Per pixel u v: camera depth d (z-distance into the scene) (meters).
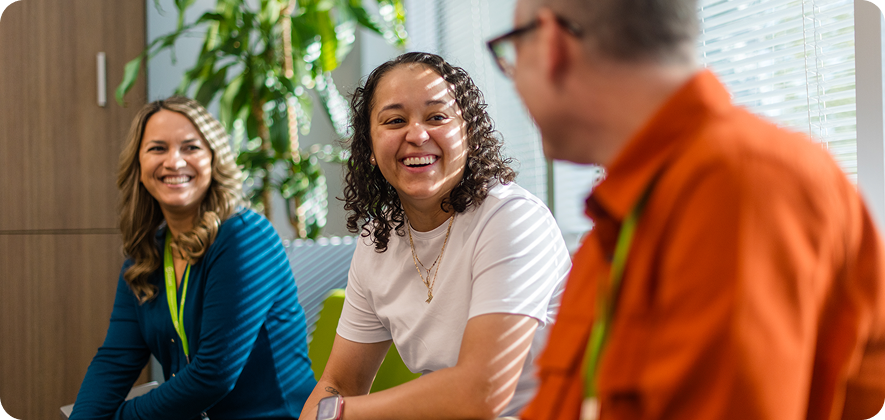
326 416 1.09
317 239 2.74
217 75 2.64
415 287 1.24
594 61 0.46
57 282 2.35
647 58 0.46
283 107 2.70
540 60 0.48
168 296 1.60
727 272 0.38
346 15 2.76
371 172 1.34
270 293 1.58
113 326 1.67
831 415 0.50
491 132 1.27
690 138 0.44
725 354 0.37
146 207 1.68
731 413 0.37
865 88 1.36
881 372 0.55
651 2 0.45
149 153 1.62
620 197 0.46
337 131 2.81
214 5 3.20
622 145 0.48
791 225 0.39
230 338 1.46
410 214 1.25
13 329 2.31
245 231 1.59
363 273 1.35
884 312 0.51
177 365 1.58
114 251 2.44
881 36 1.33
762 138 0.42
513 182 1.29
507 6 2.62
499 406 1.04
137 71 2.32
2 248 2.29
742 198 0.39
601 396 0.46
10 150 2.30
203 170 1.64
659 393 0.40
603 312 0.48
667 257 0.42
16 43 2.31
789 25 1.55
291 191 2.70
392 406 1.07
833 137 1.48
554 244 1.17
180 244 1.55
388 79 1.21
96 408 1.53
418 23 3.29
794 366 0.38
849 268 0.48
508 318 1.05
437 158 1.17
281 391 1.57
